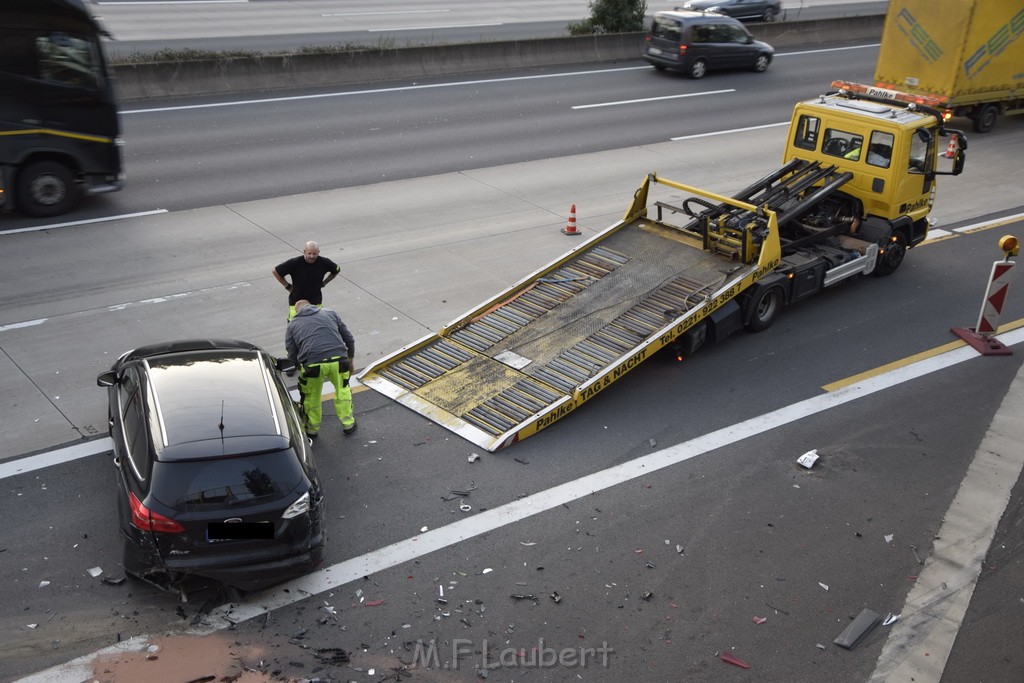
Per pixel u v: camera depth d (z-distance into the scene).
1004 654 7.05
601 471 9.07
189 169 17.02
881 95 14.01
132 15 29.78
